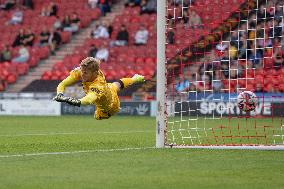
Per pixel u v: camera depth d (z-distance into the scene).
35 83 87.12
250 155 30.92
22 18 99.00
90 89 27.59
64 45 93.94
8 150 34.00
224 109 72.12
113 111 29.44
